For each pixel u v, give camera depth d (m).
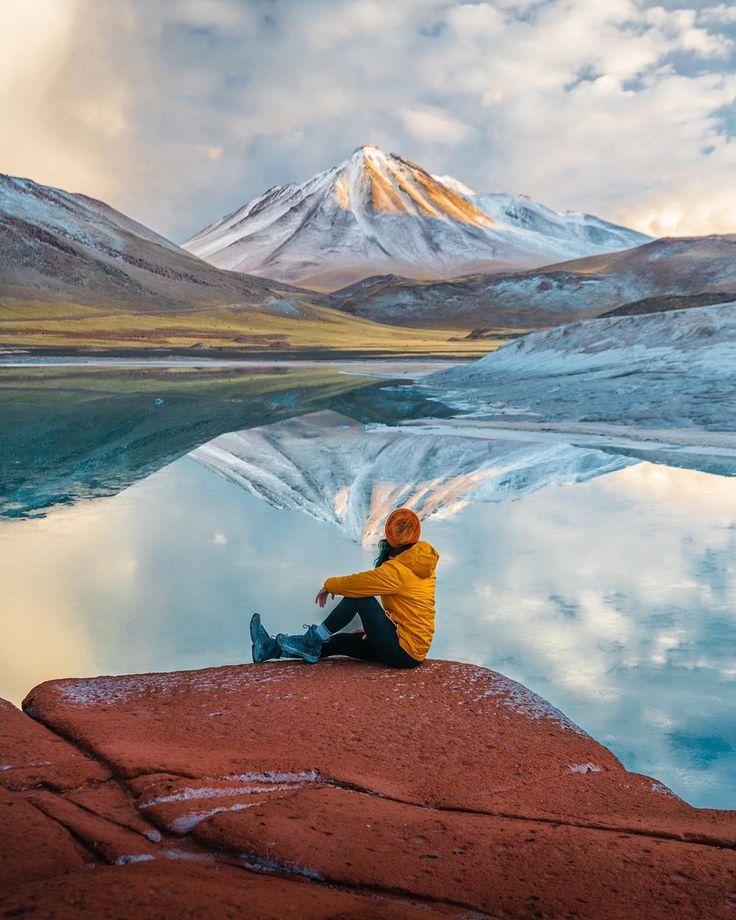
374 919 1.93
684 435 15.80
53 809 2.59
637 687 4.26
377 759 3.32
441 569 6.70
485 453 14.30
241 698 3.91
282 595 5.95
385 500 10.08
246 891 2.01
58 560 6.99
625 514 9.00
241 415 21.50
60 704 3.74
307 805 2.71
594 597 5.88
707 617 5.39
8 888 2.02
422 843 2.47
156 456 14.09
